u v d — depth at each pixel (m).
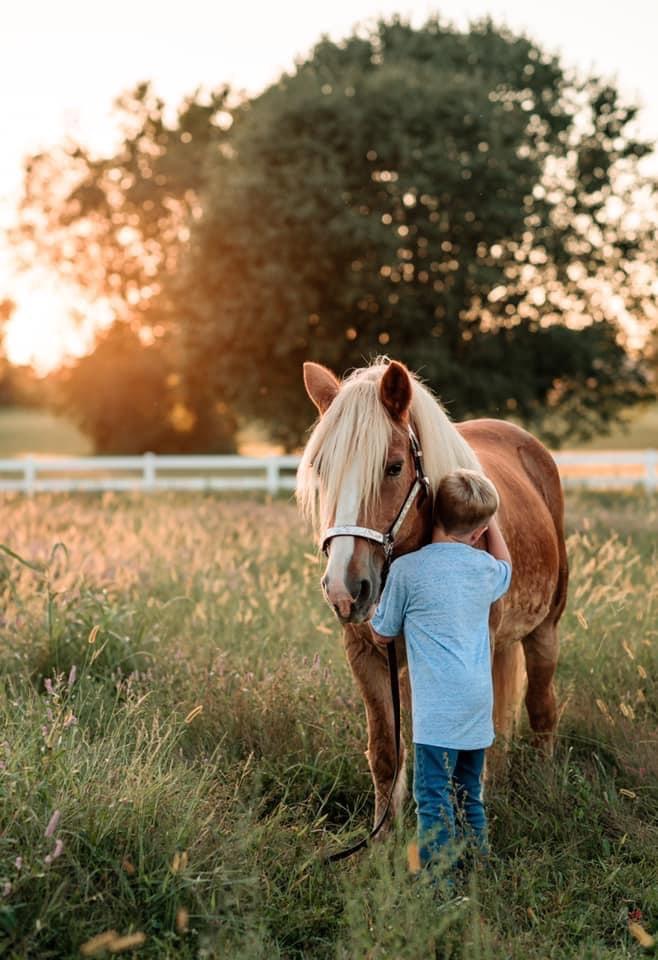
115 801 3.16
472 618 3.25
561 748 4.37
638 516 10.36
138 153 34.44
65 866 2.91
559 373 24.70
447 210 22.47
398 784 3.62
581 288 26.17
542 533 4.17
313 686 4.53
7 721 3.55
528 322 24.44
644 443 42.25
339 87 22.31
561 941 3.01
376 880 2.94
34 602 5.44
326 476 3.16
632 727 4.27
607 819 3.75
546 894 3.29
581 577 6.50
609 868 3.42
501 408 23.98
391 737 3.58
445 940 2.79
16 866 2.76
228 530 9.13
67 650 4.90
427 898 2.83
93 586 5.69
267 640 5.19
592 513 10.56
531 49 27.33
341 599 3.00
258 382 22.69
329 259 21.47
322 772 4.02
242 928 2.87
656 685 4.73
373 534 3.11
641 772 3.98
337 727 4.30
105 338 39.38
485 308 23.91
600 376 25.20
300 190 21.09
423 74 23.45
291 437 25.56
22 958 2.59
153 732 3.74
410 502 3.26
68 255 37.09
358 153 21.69
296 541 8.38
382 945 2.67
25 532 7.98
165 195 33.91
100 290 37.56
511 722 4.07
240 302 21.38
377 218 21.05
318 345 22.22
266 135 21.64
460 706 3.17
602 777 4.11
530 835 3.71
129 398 39.94
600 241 26.58
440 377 22.22
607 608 5.52
